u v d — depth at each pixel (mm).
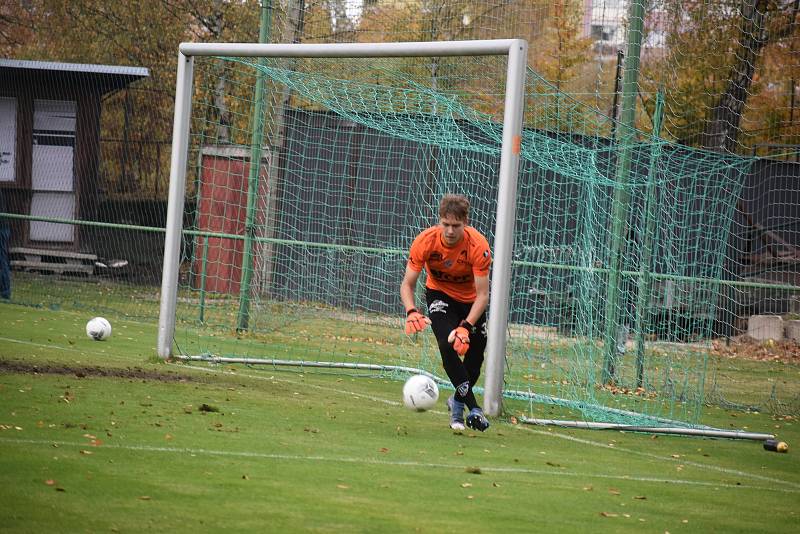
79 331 46812
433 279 27438
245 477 18594
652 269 49719
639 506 19250
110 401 26625
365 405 31250
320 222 64750
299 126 63062
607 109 57594
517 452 24750
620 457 25656
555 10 53375
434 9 53719
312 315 59344
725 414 38781
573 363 44500
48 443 20250
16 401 25234
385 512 16688
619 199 43719
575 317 48156
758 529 18047
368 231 66438
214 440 22328
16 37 101500
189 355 40312
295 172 63469
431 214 65812
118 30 96000
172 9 95062
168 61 93938
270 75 40844
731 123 52156
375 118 42812
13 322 48156
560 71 58344
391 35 55281
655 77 54094
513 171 29984
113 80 75625
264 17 55062
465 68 37938
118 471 18188
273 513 15984
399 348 52625
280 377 37031
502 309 30250
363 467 20688
